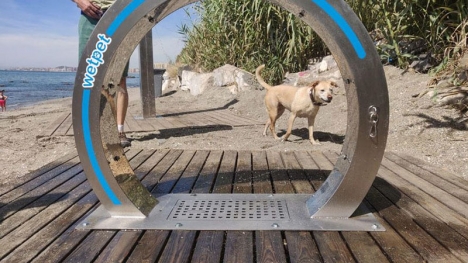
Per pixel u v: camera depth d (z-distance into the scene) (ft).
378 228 7.61
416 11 20.85
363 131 7.64
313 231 7.54
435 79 19.07
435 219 8.11
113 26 7.49
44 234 7.55
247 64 32.55
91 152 7.92
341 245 6.96
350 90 8.02
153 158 13.66
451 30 19.69
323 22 7.39
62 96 71.36
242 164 12.78
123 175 8.48
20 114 33.24
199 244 7.04
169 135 18.79
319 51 30.19
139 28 7.89
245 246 6.93
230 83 32.99
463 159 13.21
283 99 17.43
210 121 22.39
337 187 7.96
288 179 11.14
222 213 8.41
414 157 13.41
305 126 20.71
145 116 23.86
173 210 8.58
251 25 30.83
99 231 7.64
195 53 40.75
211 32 35.19
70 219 8.28
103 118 8.01
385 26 22.40
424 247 6.85
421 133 15.96
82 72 7.66
